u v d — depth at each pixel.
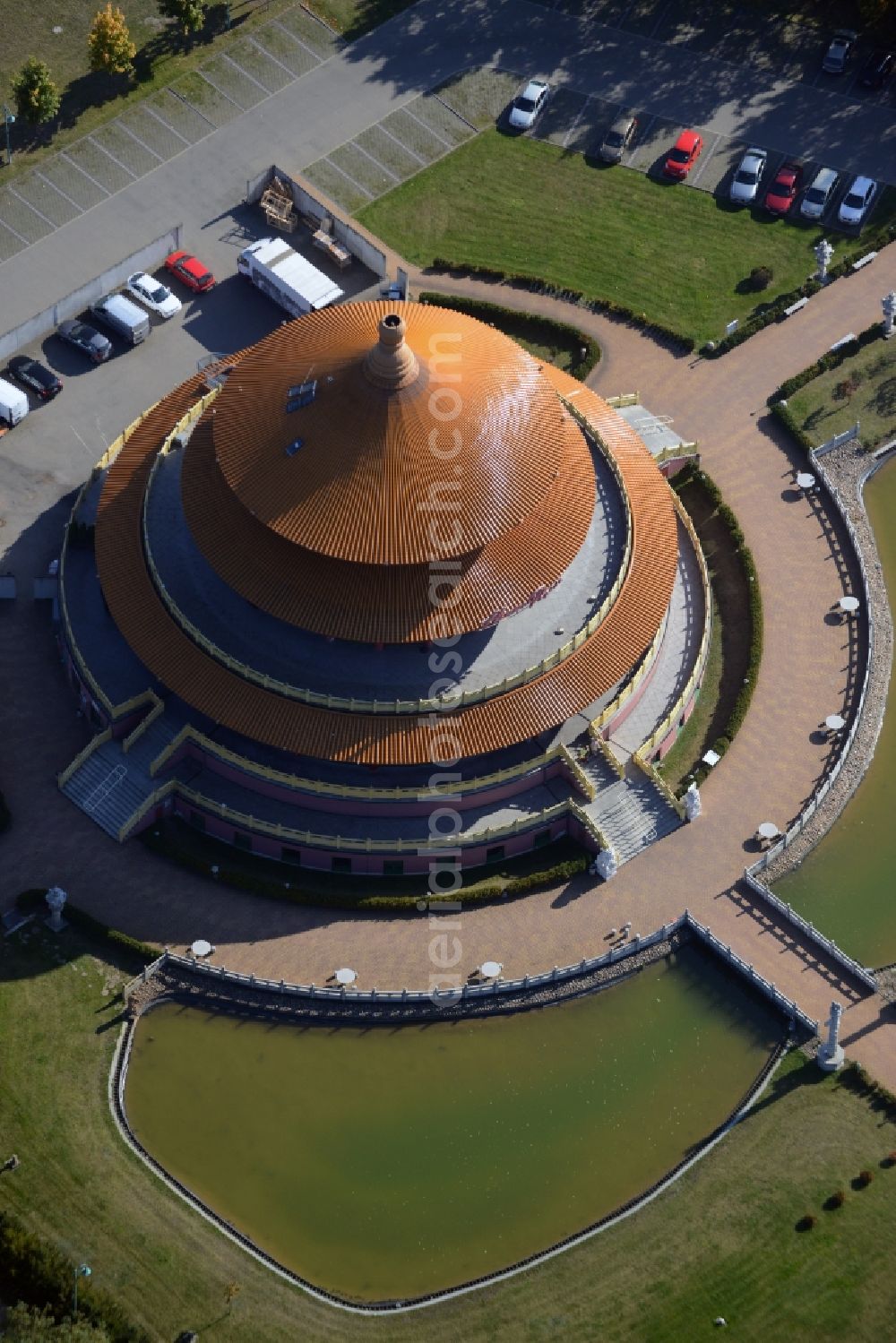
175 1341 115.31
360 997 129.50
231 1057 128.12
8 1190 120.25
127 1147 123.25
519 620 137.88
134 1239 119.12
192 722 137.62
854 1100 126.00
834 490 156.00
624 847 137.25
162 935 132.38
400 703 132.38
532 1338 116.75
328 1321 117.38
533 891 135.75
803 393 161.75
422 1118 126.56
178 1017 129.38
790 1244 120.12
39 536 151.50
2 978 129.12
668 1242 120.50
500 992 130.62
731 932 134.12
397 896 135.25
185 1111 125.94
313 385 134.00
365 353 132.62
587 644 137.25
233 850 137.50
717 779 141.62
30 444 156.50
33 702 143.12
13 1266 114.88
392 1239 121.62
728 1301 118.00
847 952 134.62
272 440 133.75
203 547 135.62
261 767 134.62
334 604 131.88
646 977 132.38
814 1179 122.69
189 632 136.25
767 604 151.00
